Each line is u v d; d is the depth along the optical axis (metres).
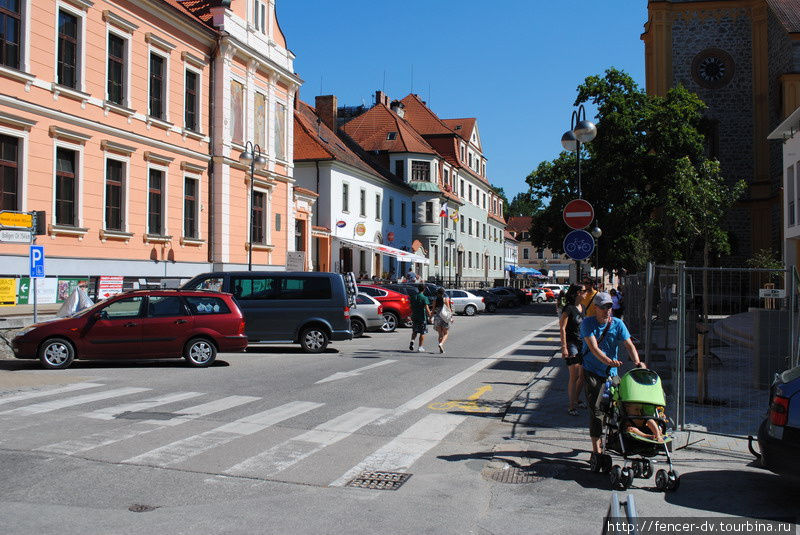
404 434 8.69
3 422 8.75
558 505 5.96
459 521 5.50
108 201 22.28
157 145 24.16
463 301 42.56
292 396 11.15
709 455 7.75
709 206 33.47
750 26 43.47
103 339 14.26
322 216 41.38
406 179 54.75
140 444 7.73
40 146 19.38
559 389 12.13
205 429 8.58
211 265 27.42
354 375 13.84
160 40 24.20
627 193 40.47
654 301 12.73
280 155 32.19
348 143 53.34
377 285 28.97
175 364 15.33
